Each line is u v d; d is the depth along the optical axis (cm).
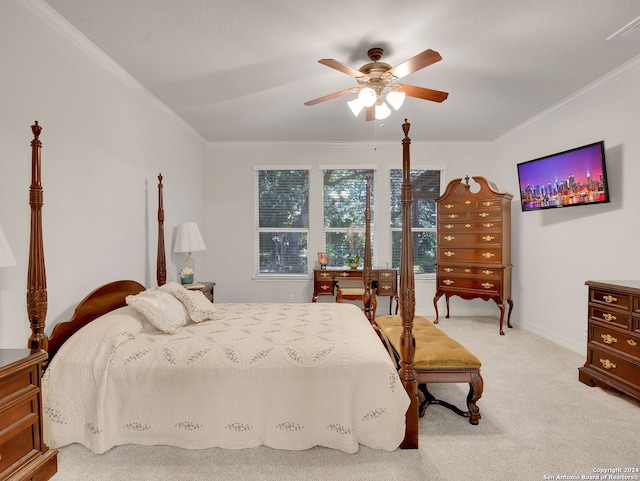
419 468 174
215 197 507
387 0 199
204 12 209
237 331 224
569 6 205
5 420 142
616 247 301
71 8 204
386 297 518
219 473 170
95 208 255
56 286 217
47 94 209
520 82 311
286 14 212
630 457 183
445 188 508
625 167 291
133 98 306
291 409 187
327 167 511
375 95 247
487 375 290
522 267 439
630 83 285
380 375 186
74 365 185
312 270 515
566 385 271
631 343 235
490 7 205
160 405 186
